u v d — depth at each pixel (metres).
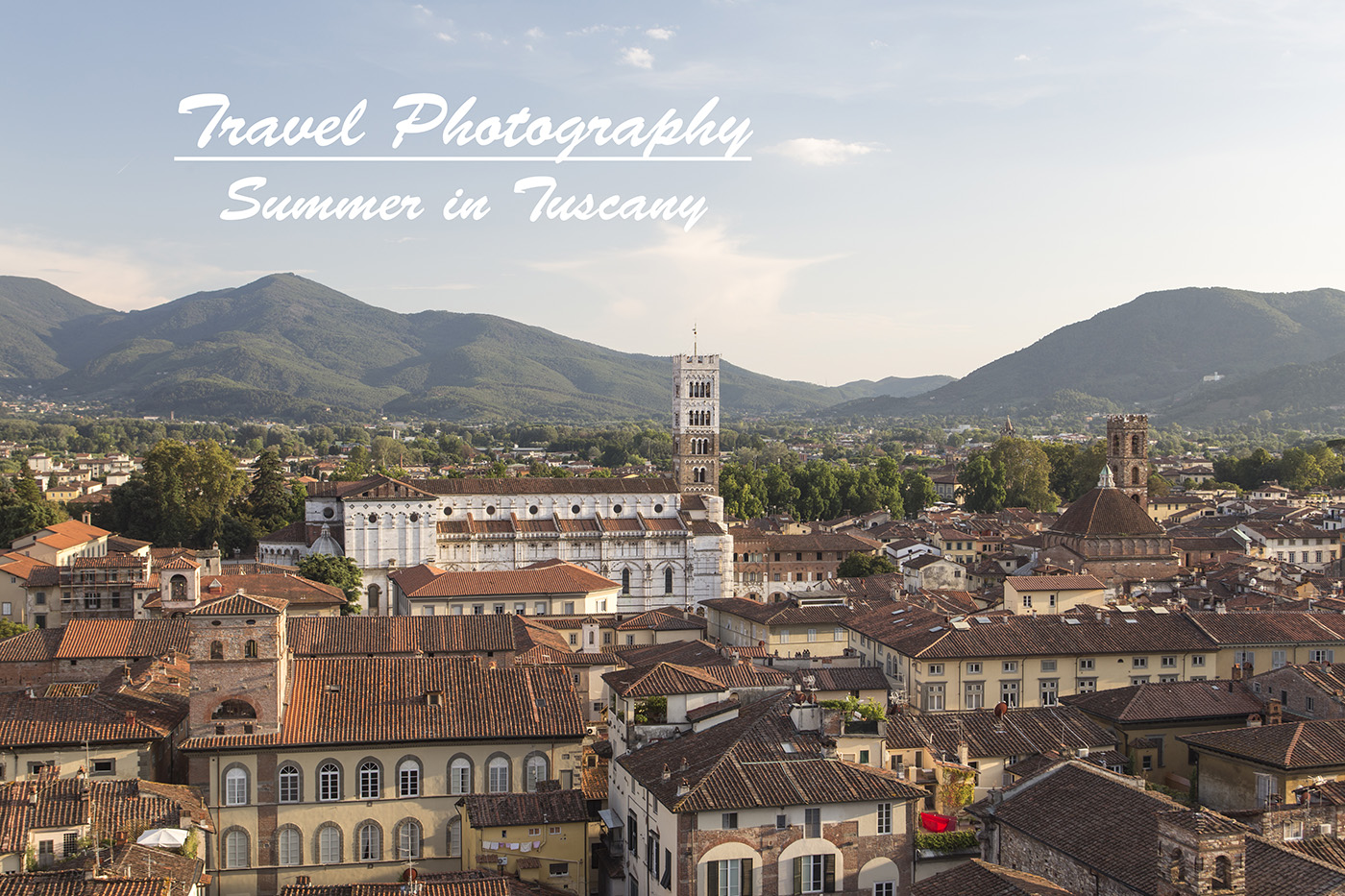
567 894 87.25
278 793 101.62
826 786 83.06
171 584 179.38
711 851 80.25
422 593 198.88
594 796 103.12
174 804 90.06
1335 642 151.75
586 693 138.38
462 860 101.62
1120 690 128.12
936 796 99.00
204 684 101.81
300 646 140.75
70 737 103.94
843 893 82.50
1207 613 159.62
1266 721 119.44
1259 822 73.62
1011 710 114.88
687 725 100.62
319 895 78.12
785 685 106.62
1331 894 59.69
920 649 142.62
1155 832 71.75
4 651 142.00
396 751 103.81
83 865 74.88
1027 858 78.50
